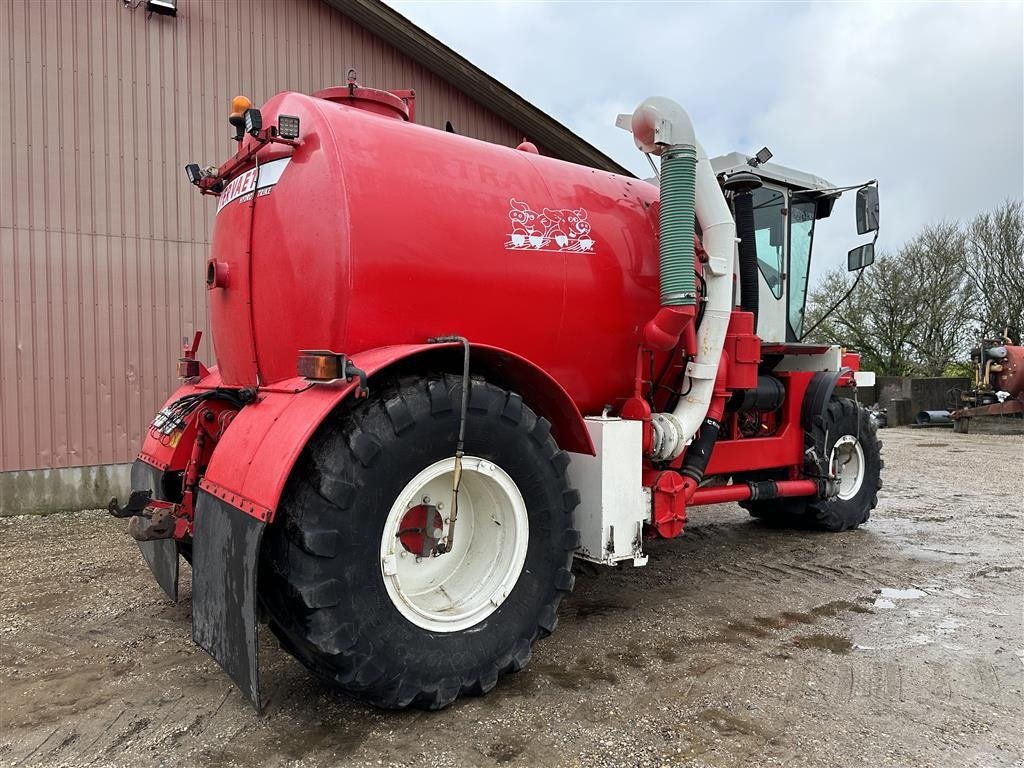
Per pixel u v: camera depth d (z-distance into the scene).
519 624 2.76
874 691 2.79
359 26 8.02
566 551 2.92
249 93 7.38
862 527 5.76
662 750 2.35
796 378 5.09
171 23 6.94
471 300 3.00
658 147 3.45
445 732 2.46
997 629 3.47
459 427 2.60
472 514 2.90
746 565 4.63
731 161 4.45
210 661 3.12
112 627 3.54
